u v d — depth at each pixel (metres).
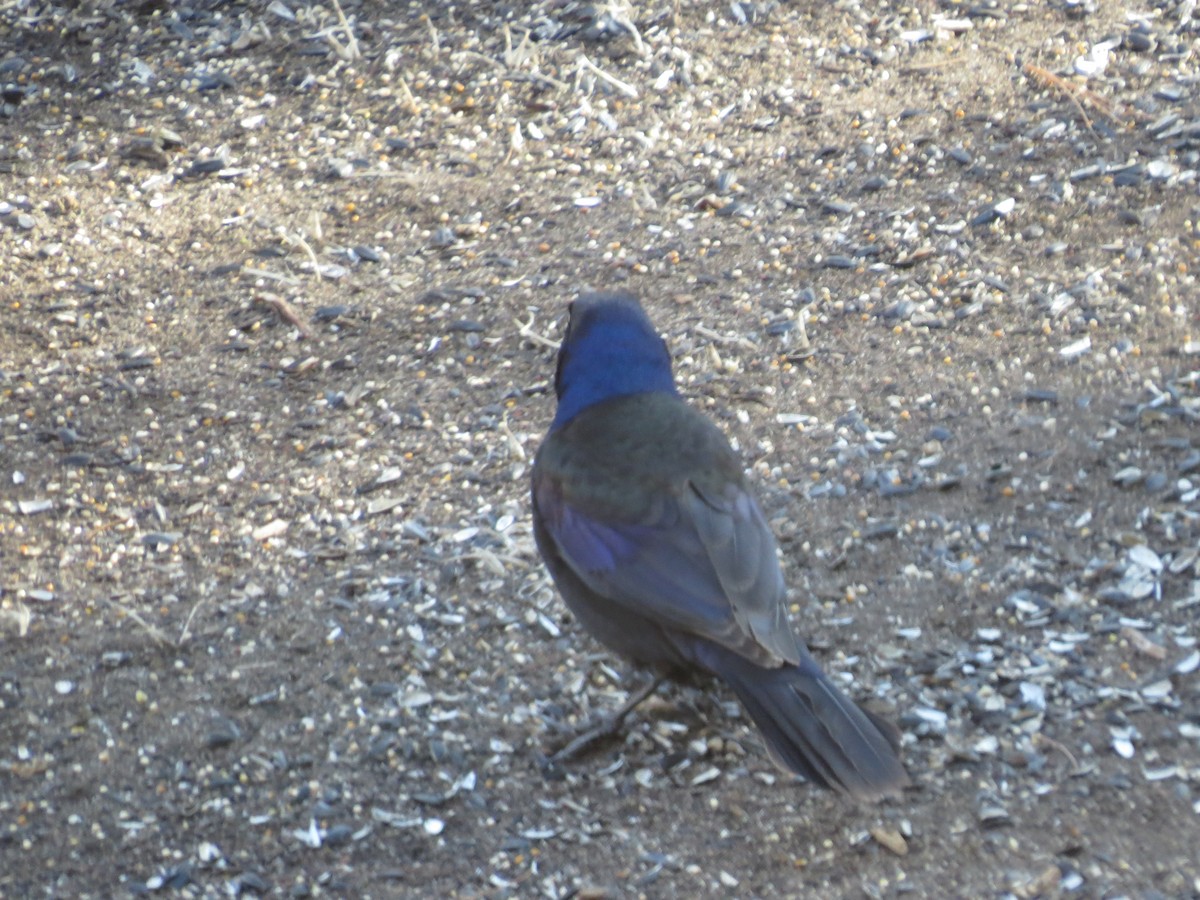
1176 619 9.24
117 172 14.31
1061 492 10.36
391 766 8.67
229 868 8.06
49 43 15.94
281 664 9.41
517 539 10.34
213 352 12.40
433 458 11.20
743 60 15.23
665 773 8.59
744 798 8.36
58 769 8.70
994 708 8.72
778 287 12.70
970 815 8.06
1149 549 9.77
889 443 11.02
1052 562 9.77
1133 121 14.00
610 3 15.91
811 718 7.68
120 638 9.67
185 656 9.51
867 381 11.66
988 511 10.27
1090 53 14.89
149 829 8.31
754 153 14.14
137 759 8.76
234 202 13.95
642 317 9.22
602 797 8.44
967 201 13.36
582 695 9.14
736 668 7.93
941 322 12.17
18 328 12.69
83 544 10.53
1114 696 8.73
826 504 10.48
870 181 13.69
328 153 14.45
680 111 14.70
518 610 9.77
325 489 10.95
